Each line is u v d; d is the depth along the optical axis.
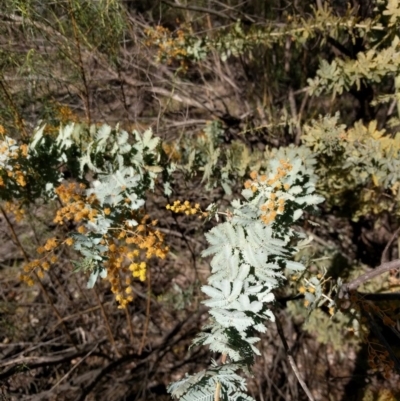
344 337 2.59
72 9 1.72
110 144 1.54
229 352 0.96
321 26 1.98
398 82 1.75
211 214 1.36
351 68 1.80
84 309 3.33
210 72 4.27
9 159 1.46
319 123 2.04
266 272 1.09
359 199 2.53
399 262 1.40
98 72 2.84
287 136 3.15
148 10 3.30
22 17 1.66
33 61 1.86
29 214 2.61
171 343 3.04
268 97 3.34
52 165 1.58
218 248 1.16
